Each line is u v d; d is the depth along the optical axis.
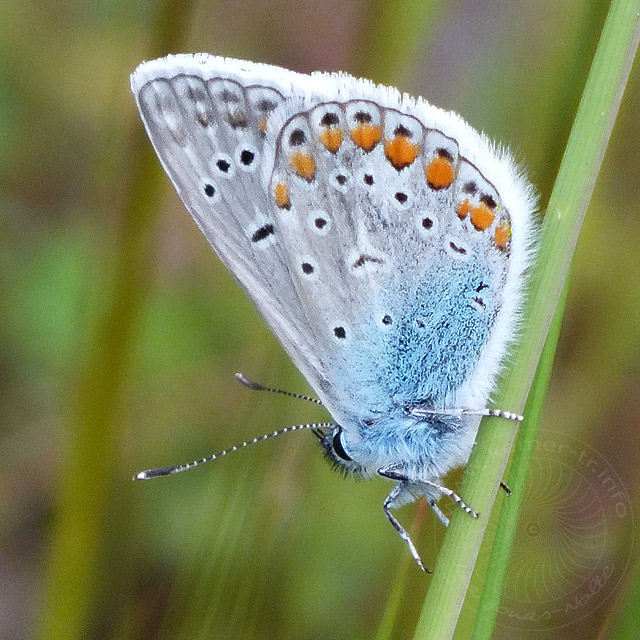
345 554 0.15
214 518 0.14
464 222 0.14
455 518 0.14
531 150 0.15
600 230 0.15
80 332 0.15
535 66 0.15
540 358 0.14
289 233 0.14
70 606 0.15
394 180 0.14
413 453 0.15
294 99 0.14
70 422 0.15
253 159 0.14
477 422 0.15
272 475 0.14
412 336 0.15
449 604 0.14
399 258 0.14
